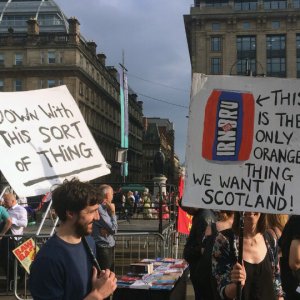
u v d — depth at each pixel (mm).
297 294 3467
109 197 6926
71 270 2541
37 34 67188
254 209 3328
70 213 2637
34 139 5781
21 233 8531
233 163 3389
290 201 3340
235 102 3422
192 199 3363
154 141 127188
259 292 3355
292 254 3398
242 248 3178
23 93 5918
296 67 70875
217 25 72375
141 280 5121
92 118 75938
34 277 2508
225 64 71688
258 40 71500
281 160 3381
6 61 67625
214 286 3395
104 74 84125
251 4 73375
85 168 5984
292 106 3416
